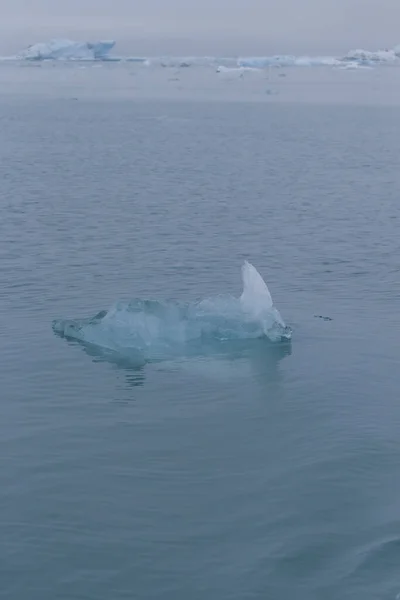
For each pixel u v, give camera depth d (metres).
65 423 10.36
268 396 11.12
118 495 8.81
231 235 20.25
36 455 9.59
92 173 30.94
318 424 10.38
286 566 7.74
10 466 9.33
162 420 10.47
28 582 7.52
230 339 12.97
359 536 8.17
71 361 12.16
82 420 10.44
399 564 7.76
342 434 10.12
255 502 8.73
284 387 11.38
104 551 7.93
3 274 16.48
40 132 47.78
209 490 8.93
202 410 10.75
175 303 13.35
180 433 10.14
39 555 7.86
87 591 7.42
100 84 107.88
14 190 26.67
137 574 7.63
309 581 7.56
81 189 27.06
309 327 13.59
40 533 8.16
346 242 19.62
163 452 9.69
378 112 64.81
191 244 19.23
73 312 14.30
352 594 7.41
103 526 8.29
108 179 29.41
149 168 32.56
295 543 8.05
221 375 11.75
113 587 7.48
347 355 12.45
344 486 9.02
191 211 23.33
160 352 12.50
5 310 14.34
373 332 13.41
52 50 172.38
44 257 17.86
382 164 34.81
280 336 12.96
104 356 12.35
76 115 60.00
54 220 21.83
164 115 60.62
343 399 11.04
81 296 15.19
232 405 10.88
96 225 21.22
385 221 22.27
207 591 7.43
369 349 12.69
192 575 7.63
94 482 9.04
